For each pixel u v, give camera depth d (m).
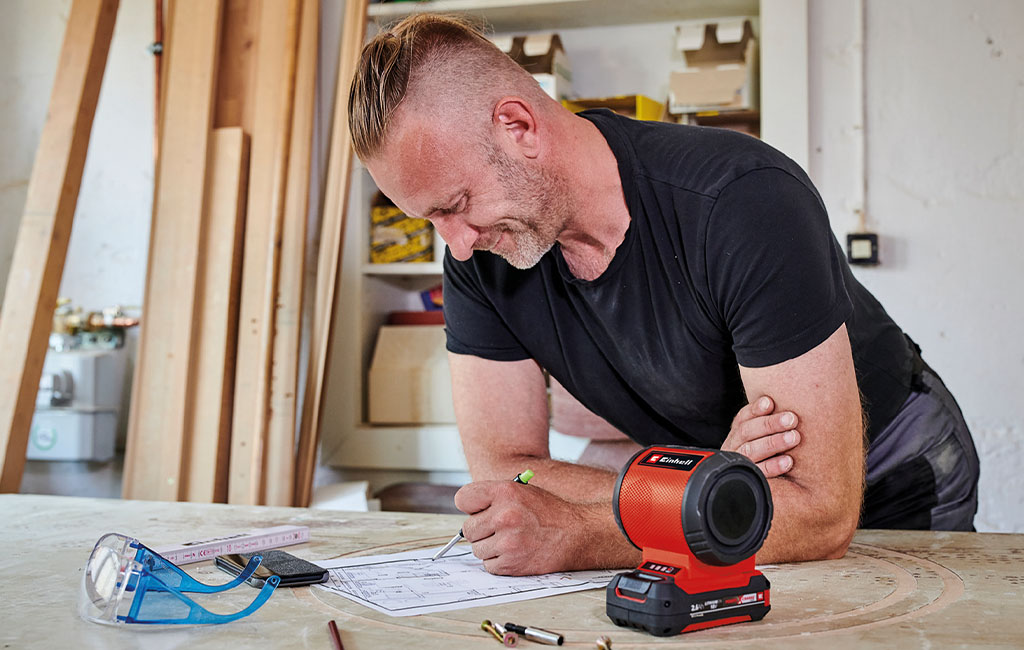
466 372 1.65
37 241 2.61
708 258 1.27
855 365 1.58
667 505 0.88
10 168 3.16
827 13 2.73
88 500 1.75
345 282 3.00
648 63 3.04
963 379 2.67
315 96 2.88
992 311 2.65
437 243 3.00
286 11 2.86
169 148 2.83
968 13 2.66
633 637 0.87
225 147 2.82
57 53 3.17
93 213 3.16
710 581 0.89
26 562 1.22
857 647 0.82
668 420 1.61
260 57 2.87
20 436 2.53
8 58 3.18
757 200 1.22
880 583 1.07
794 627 0.89
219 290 2.75
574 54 3.09
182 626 0.92
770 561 1.18
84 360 2.92
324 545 1.34
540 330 1.58
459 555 1.26
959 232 2.67
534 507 1.16
